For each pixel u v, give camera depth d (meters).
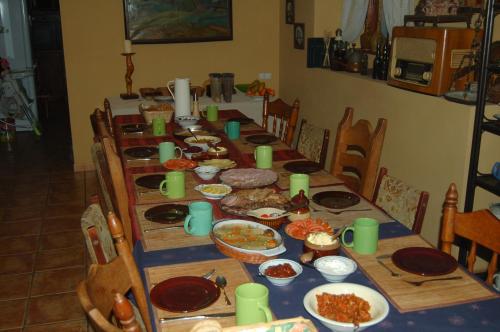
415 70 3.05
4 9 6.38
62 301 2.94
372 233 1.71
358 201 2.15
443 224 1.84
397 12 3.64
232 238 1.75
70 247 3.60
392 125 3.34
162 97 4.37
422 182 3.09
